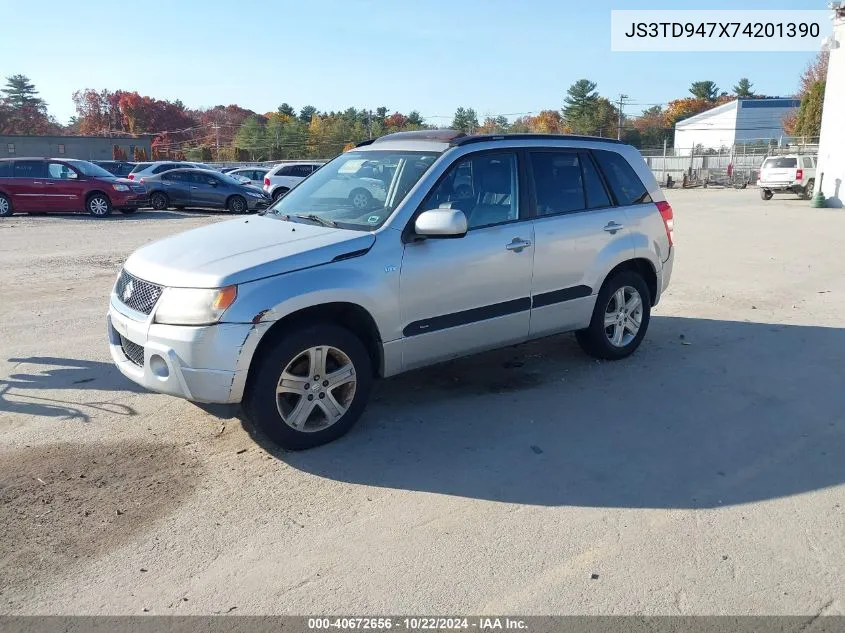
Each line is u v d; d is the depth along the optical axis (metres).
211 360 4.13
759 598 3.10
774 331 7.49
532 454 4.52
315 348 4.44
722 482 4.16
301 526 3.68
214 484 4.11
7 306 8.51
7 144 56.28
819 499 3.97
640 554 3.43
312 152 75.62
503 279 5.27
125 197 21.14
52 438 4.70
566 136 5.98
